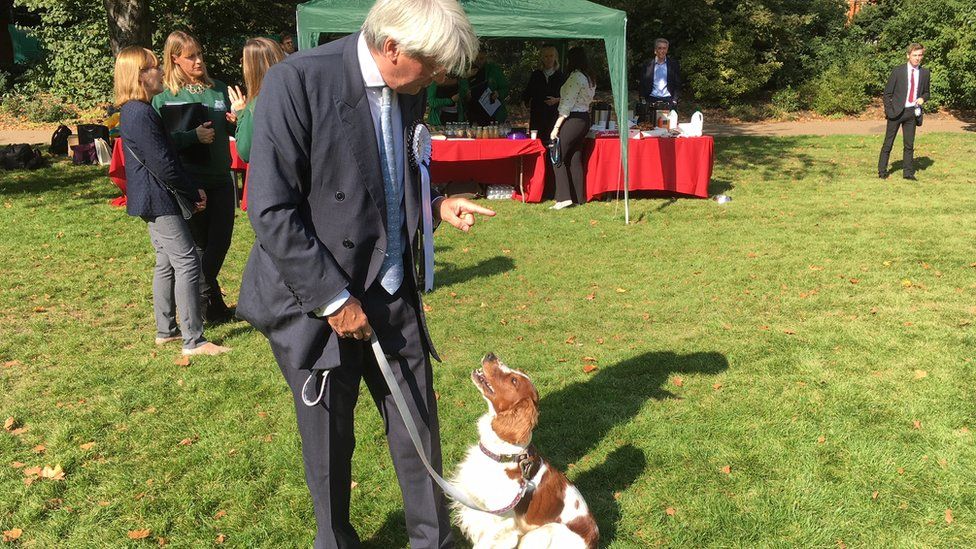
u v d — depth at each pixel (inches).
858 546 116.4
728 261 272.4
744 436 147.6
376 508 123.6
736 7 778.2
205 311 205.3
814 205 365.7
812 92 760.3
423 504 100.0
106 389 165.2
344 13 312.8
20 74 744.3
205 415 153.9
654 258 278.2
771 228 321.1
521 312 221.8
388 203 88.5
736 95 757.3
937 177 434.0
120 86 166.6
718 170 468.4
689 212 352.8
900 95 418.0
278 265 80.4
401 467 99.2
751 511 124.5
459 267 267.1
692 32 764.6
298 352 85.0
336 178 82.2
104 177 426.9
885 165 433.1
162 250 183.3
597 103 396.2
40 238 296.8
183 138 183.9
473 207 101.0
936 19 726.5
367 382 98.3
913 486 131.3
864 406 160.1
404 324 93.5
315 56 81.2
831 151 532.1
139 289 237.1
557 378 174.1
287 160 79.1
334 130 80.7
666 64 442.0
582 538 101.3
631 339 199.6
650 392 167.2
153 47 647.1
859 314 217.0
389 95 84.4
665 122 398.0
